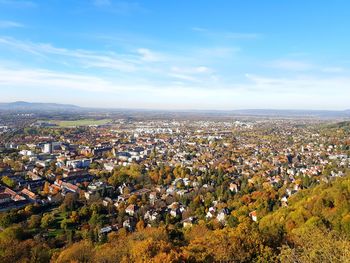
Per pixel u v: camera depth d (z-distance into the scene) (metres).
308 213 117.69
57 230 145.88
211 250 75.88
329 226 101.38
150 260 74.19
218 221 147.50
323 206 119.62
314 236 69.06
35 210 168.62
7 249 101.75
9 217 151.00
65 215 164.50
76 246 105.50
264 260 67.62
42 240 127.62
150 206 175.25
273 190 193.75
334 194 123.75
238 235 81.31
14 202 176.88
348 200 114.94
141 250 82.94
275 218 126.69
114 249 96.62
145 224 151.62
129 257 85.38
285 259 60.31
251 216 150.00
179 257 73.69
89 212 164.88
